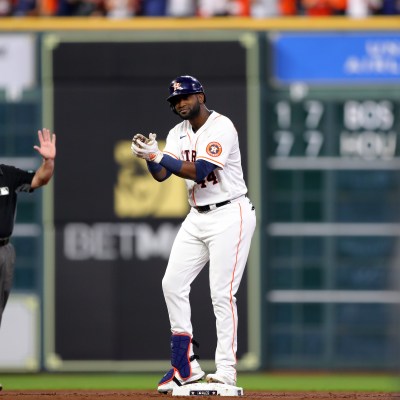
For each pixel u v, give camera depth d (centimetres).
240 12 5391
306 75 5412
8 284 3116
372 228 5447
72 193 5369
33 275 5416
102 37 5350
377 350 5469
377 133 5422
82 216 5375
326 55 5409
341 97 5412
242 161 5306
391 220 5447
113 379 5228
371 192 5441
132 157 5347
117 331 5397
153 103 5331
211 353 5322
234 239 2936
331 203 5438
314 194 5438
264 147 5353
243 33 5325
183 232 2991
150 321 5391
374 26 5422
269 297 5453
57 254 5391
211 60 5309
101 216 5372
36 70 5384
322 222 5444
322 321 5466
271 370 5456
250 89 5297
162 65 5325
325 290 5462
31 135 5381
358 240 5459
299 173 5428
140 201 5359
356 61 5412
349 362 5459
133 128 5341
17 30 5388
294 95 5409
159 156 2844
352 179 5438
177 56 5322
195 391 2925
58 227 5391
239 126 5294
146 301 5388
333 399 2922
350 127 5422
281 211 5444
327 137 5419
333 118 5422
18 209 5409
